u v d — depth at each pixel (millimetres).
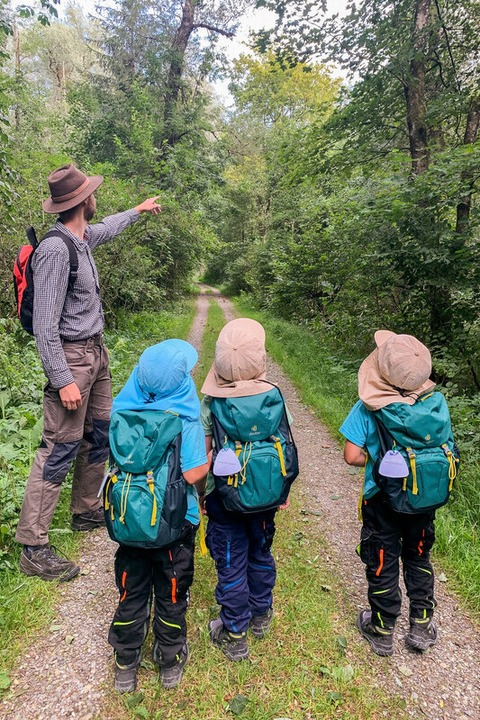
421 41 8086
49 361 2654
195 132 21281
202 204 21859
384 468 2057
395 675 2246
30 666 2201
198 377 7598
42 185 7809
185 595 2111
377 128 9602
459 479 3943
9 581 2676
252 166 36938
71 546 3104
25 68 27062
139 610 2061
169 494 1897
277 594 2768
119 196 9984
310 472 4629
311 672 2230
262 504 2057
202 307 22438
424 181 6176
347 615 2631
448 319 7281
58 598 2645
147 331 11633
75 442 2850
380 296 8641
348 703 2078
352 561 3162
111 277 10328
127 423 1975
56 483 2791
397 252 6699
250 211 33781
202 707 2016
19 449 3873
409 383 2145
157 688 2105
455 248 6543
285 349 10547
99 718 1956
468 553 3109
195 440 2016
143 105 18688
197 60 22453
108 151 20375
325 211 13234
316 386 7457
